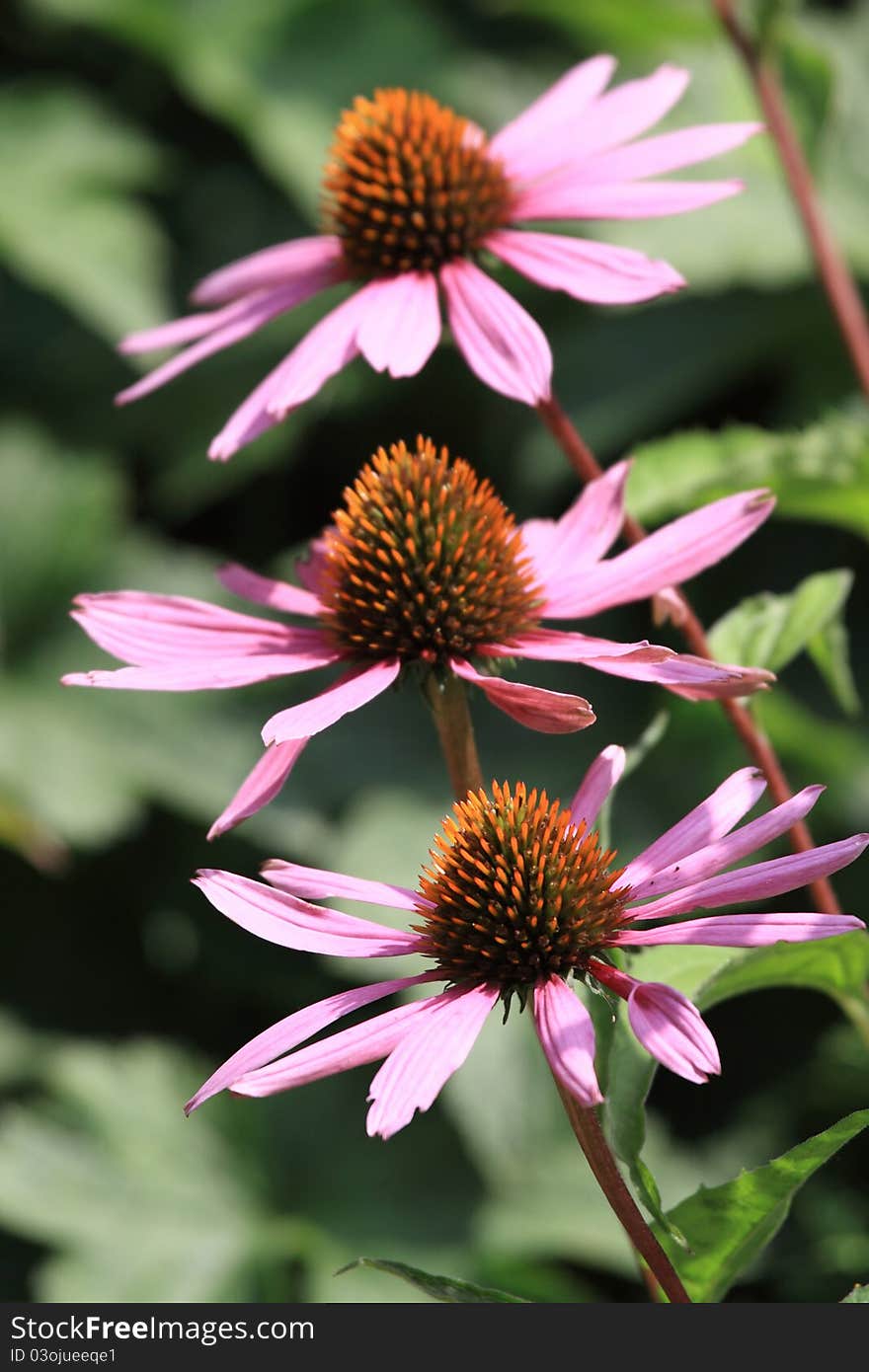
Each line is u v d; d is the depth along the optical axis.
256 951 1.38
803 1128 1.24
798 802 0.71
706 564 0.75
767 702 1.18
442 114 0.80
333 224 0.81
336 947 0.72
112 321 1.34
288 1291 1.19
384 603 0.75
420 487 0.76
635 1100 0.72
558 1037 0.70
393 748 1.33
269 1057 0.70
